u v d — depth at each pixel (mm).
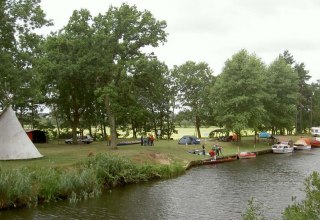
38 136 66875
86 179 29531
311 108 116375
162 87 56000
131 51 51312
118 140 76750
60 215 23734
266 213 24844
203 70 85750
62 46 53438
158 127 86750
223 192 31844
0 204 24406
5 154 36375
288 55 113062
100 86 52156
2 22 34281
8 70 35219
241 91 70625
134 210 25547
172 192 31531
